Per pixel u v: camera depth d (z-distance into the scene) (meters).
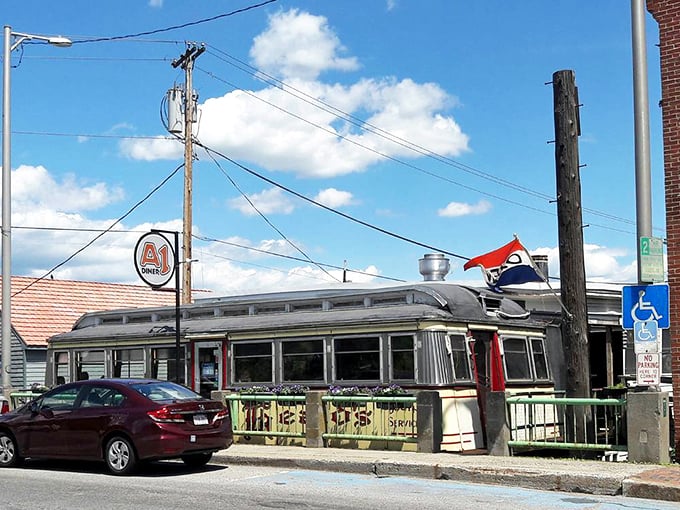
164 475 14.17
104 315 22.95
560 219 16.02
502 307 18.52
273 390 18.00
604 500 11.31
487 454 14.93
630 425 13.30
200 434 14.06
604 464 13.19
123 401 14.30
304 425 17.12
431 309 16.30
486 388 16.84
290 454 15.49
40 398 15.35
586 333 15.84
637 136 13.71
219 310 20.36
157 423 13.72
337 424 16.67
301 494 11.93
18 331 30.33
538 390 18.59
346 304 18.02
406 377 16.16
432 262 22.42
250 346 18.73
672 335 13.77
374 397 16.00
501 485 12.75
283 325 18.11
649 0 14.28
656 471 12.33
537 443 14.37
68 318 32.34
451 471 13.34
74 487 12.72
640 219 13.61
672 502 11.15
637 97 13.72
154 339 20.70
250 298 22.27
